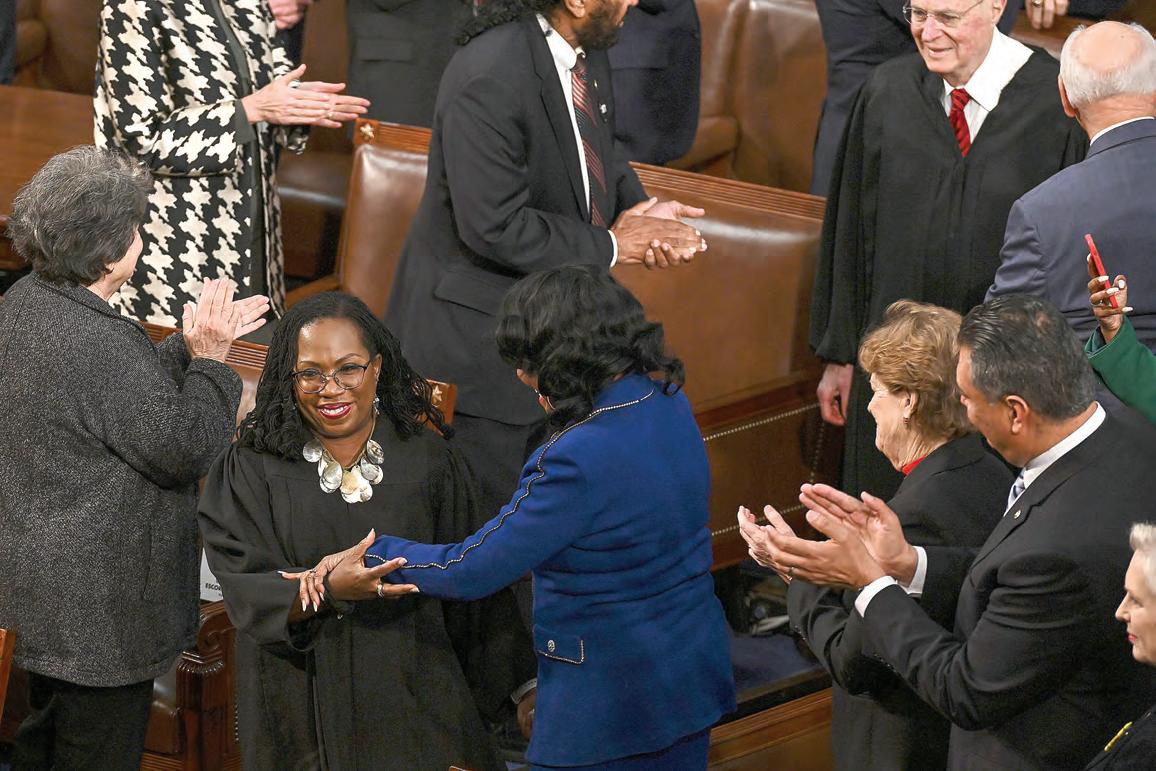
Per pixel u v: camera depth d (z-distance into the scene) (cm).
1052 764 957
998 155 1430
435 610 1146
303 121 1622
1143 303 1240
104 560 1171
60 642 1176
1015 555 927
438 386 1397
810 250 1708
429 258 1455
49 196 1148
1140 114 1244
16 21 2356
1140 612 848
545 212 1396
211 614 1445
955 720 945
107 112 1636
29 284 1177
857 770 1098
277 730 1146
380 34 2028
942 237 1459
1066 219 1245
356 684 1127
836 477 1727
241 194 1677
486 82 1339
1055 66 1430
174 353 1238
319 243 2167
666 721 1041
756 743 1452
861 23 1808
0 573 1177
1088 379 941
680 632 1051
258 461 1118
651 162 2062
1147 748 835
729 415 1625
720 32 2227
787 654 1756
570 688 1045
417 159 1858
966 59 1413
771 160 2230
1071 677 930
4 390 1160
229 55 1655
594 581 1030
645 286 1764
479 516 1167
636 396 1030
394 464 1125
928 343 1071
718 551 1673
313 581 1063
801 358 1708
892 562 1012
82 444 1160
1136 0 1877
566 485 1001
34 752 1263
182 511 1221
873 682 1048
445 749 1152
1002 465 1087
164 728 1451
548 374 1020
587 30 1362
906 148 1466
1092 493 927
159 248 1659
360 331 1090
